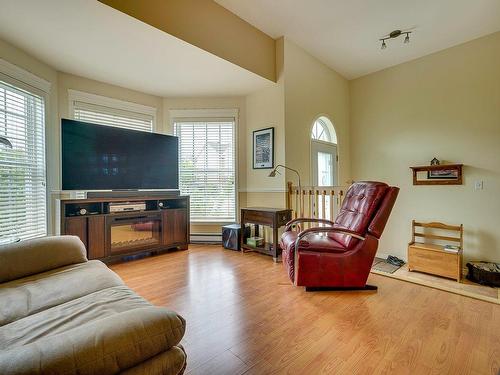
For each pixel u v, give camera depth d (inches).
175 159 153.2
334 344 61.2
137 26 92.8
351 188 109.8
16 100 104.0
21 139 105.7
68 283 56.2
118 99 147.9
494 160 132.1
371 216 91.8
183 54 113.0
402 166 165.8
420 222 154.3
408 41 135.3
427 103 155.5
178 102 167.0
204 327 68.0
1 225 96.6
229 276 105.5
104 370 28.1
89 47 106.4
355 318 73.1
